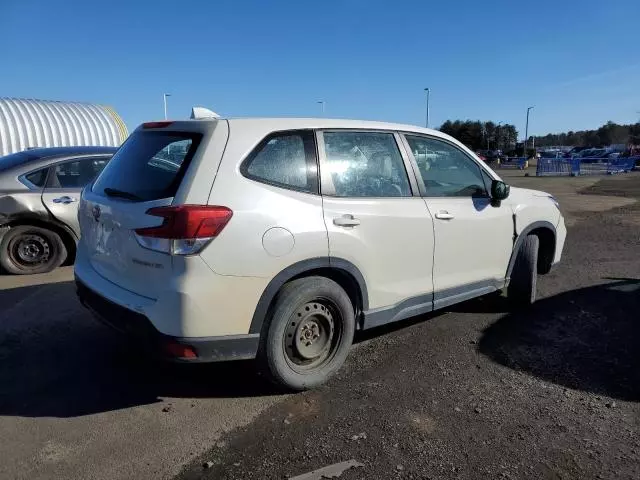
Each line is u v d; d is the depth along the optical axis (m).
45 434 3.25
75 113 17.97
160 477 2.87
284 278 3.48
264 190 3.47
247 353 3.45
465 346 4.59
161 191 3.38
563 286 6.45
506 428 3.33
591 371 4.12
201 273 3.20
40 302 5.71
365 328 4.05
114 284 3.63
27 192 6.79
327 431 3.29
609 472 2.91
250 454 3.07
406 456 3.04
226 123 3.56
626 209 14.94
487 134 88.12
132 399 3.69
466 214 4.65
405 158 4.37
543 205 5.57
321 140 3.88
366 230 3.89
